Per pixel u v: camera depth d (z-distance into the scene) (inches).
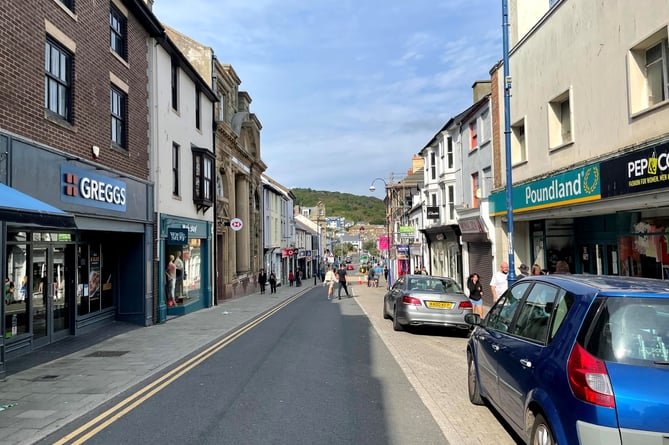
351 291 1455.5
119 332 512.4
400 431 210.1
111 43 522.3
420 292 506.0
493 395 208.7
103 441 199.0
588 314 145.8
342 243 5836.6
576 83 499.5
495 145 724.0
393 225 2048.5
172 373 325.7
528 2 657.6
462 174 955.3
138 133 577.0
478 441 198.5
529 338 179.3
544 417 148.9
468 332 504.1
